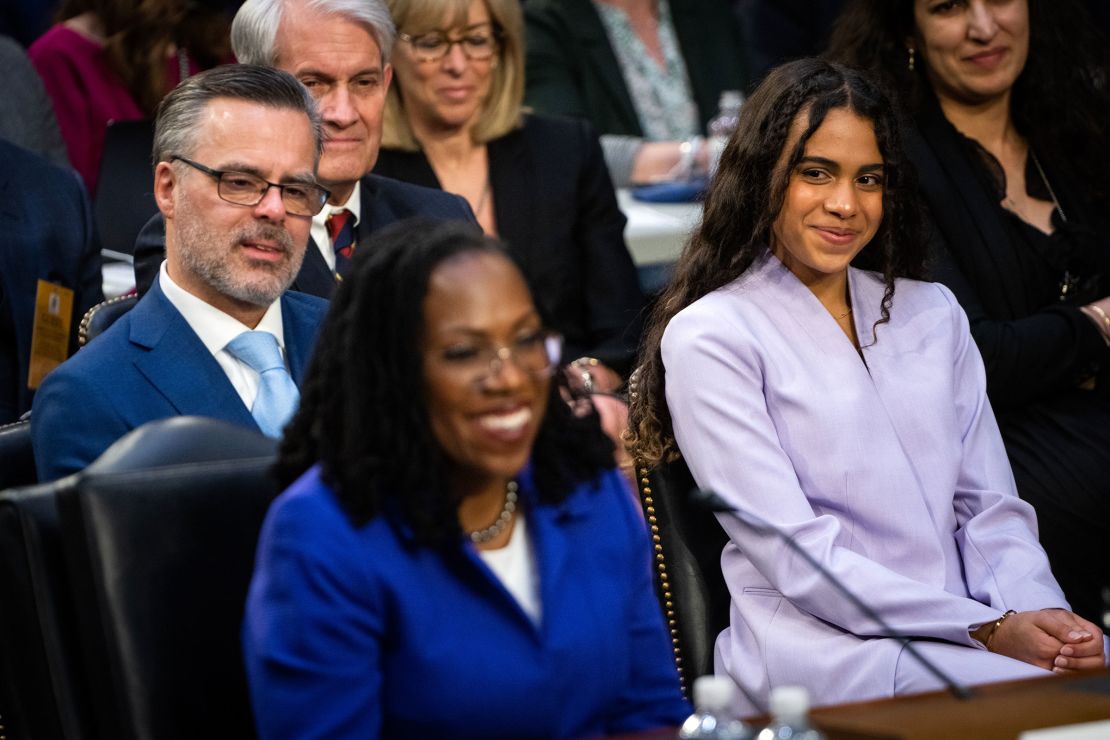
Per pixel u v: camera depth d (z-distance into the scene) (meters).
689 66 20.70
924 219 10.45
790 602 9.46
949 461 9.86
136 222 13.58
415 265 6.18
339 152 11.78
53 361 12.08
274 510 6.22
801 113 9.73
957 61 13.13
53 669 6.61
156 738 6.55
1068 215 13.50
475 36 14.17
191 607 6.70
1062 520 12.03
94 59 18.27
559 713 6.45
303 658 6.04
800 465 9.57
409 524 6.24
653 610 7.15
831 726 6.01
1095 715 6.03
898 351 10.06
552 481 6.73
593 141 15.03
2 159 12.69
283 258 9.46
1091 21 13.78
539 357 6.23
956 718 6.06
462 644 6.26
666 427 9.91
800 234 9.79
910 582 9.06
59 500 6.62
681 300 10.14
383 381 6.18
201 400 9.13
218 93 9.38
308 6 11.78
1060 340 12.42
